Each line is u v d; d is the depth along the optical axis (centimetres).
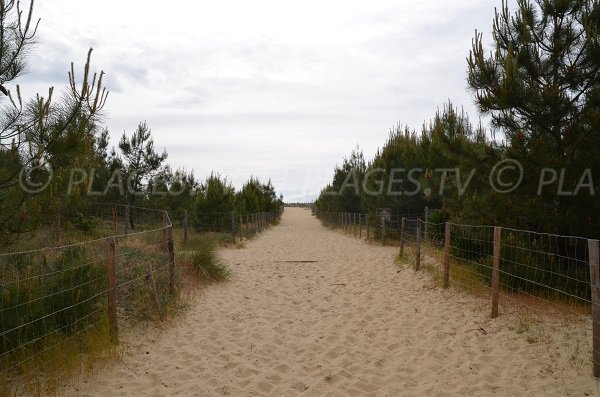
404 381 480
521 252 772
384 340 619
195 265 1007
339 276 1111
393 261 1272
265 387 468
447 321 689
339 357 555
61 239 1031
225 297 877
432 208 1856
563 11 802
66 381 450
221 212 2097
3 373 432
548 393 432
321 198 4738
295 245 2000
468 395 439
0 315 463
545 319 630
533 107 773
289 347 596
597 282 450
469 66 870
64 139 520
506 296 753
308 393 452
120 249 934
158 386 464
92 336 520
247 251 1686
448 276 870
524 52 819
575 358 495
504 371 493
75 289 552
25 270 586
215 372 507
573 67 765
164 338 618
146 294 705
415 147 1922
